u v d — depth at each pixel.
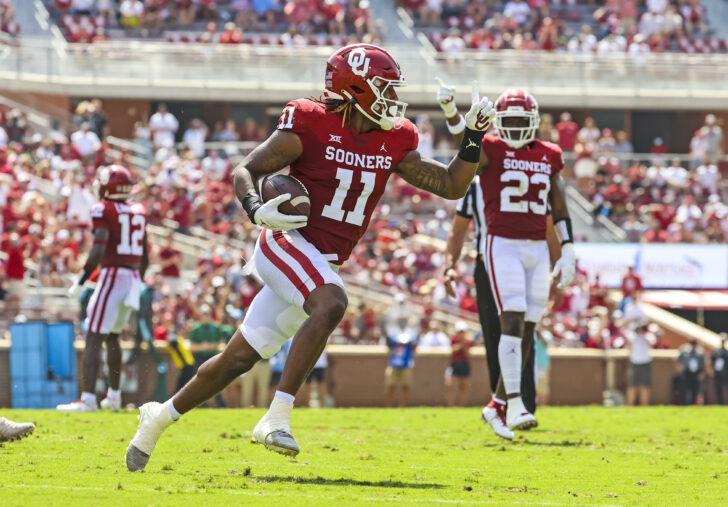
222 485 16.66
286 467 19.61
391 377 59.25
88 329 34.28
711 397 65.56
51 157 88.06
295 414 36.19
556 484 18.39
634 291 81.00
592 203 93.44
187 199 83.06
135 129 104.81
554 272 28.73
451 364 60.41
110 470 18.16
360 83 17.31
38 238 71.56
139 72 107.25
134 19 113.19
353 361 61.66
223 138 103.19
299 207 16.92
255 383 54.50
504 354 27.97
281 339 17.45
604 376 65.19
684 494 17.31
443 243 84.38
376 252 81.69
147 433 17.83
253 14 118.00
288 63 110.06
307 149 17.56
